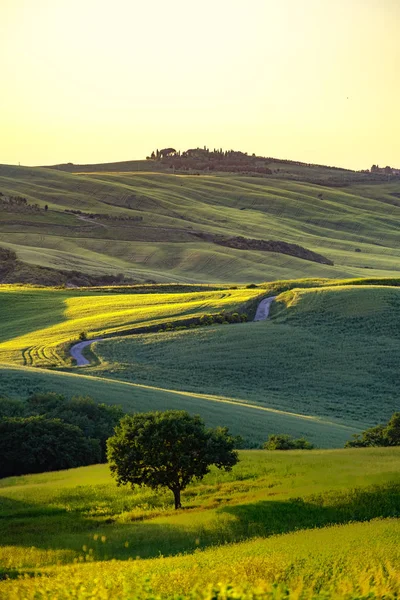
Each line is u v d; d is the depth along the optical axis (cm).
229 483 8475
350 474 7831
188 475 8100
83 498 8481
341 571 3806
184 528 6681
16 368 17662
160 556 5319
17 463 11606
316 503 6894
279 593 2775
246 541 5775
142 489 8756
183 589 3509
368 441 12950
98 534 6838
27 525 7431
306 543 5022
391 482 7200
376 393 19500
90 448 11975
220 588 2739
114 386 16688
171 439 8062
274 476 8462
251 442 13175
